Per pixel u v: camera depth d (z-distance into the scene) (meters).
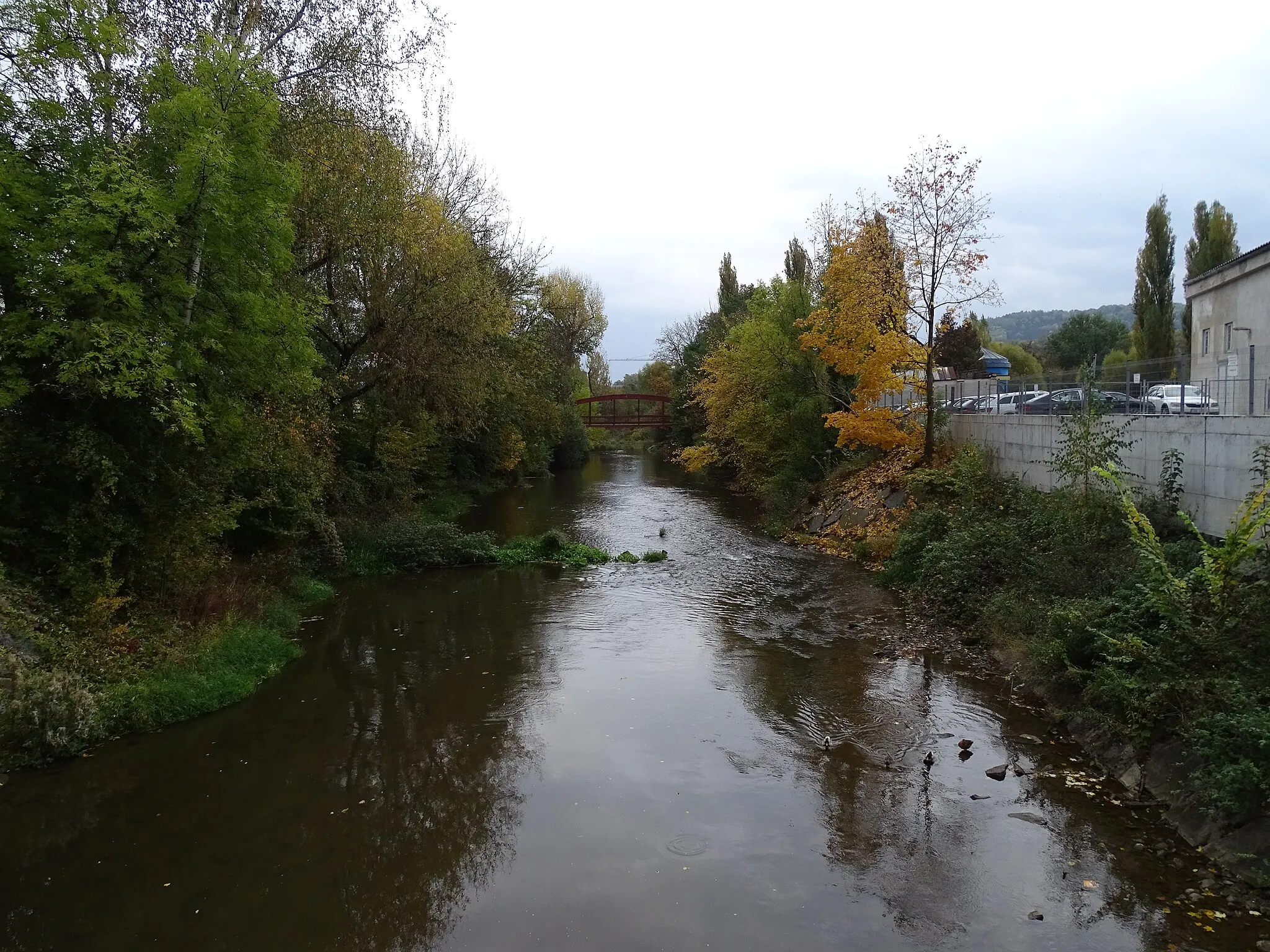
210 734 9.84
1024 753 8.83
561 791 8.28
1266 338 19.11
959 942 5.76
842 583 17.59
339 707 10.74
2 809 7.99
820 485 26.53
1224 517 10.76
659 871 6.77
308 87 16.95
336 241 18.48
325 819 7.80
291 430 15.96
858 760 8.78
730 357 35.47
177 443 11.58
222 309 12.03
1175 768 7.62
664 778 8.52
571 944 5.86
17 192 9.85
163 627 11.26
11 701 8.80
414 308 20.67
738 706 10.48
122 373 9.61
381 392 23.05
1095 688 9.05
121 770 8.85
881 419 22.92
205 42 12.23
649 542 24.08
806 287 33.03
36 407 10.48
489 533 25.69
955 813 7.58
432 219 21.17
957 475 19.02
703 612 15.44
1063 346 60.00
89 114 11.27
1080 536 12.37
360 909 6.39
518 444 40.12
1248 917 5.90
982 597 13.34
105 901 6.52
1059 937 5.79
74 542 10.30
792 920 6.07
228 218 11.26
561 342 56.91
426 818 7.80
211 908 6.43
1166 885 6.36
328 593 17.19
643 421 66.94
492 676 11.92
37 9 10.62
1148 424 12.68
